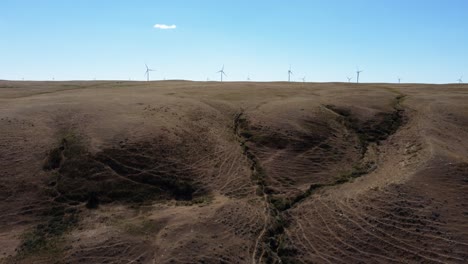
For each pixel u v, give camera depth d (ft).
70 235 82.89
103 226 86.22
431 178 98.32
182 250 78.59
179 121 133.69
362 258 78.33
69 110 133.39
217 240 82.64
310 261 79.15
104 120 126.11
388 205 90.02
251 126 138.00
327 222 89.10
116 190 97.35
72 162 103.19
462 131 132.05
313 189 105.09
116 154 107.14
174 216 90.17
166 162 108.78
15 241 80.38
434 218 84.84
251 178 109.29
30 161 102.47
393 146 127.75
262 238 84.79
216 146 123.75
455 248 77.20
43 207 90.33
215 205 95.25
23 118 123.13
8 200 90.79
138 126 122.62
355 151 126.62
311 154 122.93
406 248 78.79
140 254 77.92
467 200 89.97
